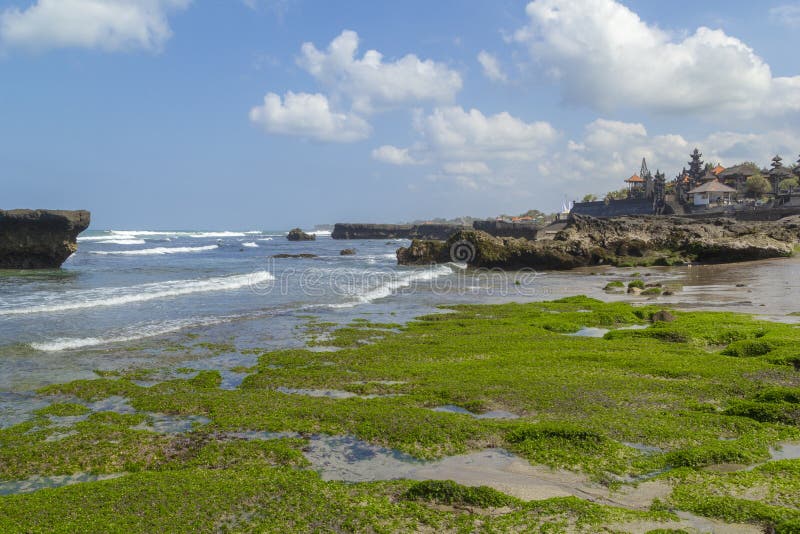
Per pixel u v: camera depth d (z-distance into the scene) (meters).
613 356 17.17
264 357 17.66
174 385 14.41
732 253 56.69
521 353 18.00
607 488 8.65
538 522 7.39
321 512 7.72
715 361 16.25
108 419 11.77
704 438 10.54
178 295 32.72
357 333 21.95
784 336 18.67
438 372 15.76
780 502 7.92
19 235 42.97
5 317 23.88
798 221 80.94
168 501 7.94
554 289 39.09
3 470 9.37
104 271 46.72
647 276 47.00
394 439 10.66
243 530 7.23
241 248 96.50
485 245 59.84
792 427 10.98
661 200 117.44
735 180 133.50
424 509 7.83
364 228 184.12
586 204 144.25
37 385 14.34
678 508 7.82
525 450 10.09
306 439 10.76
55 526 7.22
